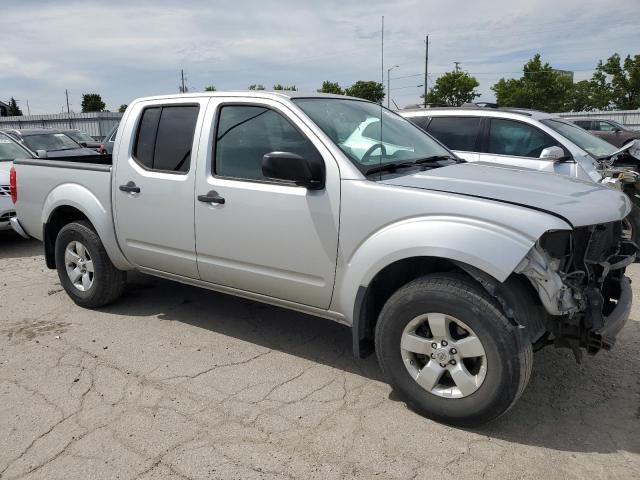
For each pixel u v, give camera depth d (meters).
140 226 4.39
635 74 43.88
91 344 4.29
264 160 3.28
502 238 2.80
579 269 3.09
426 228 2.99
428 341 3.09
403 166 3.64
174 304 5.16
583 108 54.94
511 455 2.89
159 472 2.78
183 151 4.12
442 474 2.74
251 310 5.00
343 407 3.36
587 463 2.82
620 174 6.40
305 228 3.48
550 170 6.38
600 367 3.84
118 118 32.09
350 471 2.78
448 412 3.08
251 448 2.96
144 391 3.56
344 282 3.38
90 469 2.81
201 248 4.04
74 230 4.89
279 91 3.94
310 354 4.11
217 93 4.08
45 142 13.09
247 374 3.79
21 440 3.05
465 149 6.92
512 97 44.56
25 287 5.82
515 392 2.87
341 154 3.39
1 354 4.13
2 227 7.60
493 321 2.83
